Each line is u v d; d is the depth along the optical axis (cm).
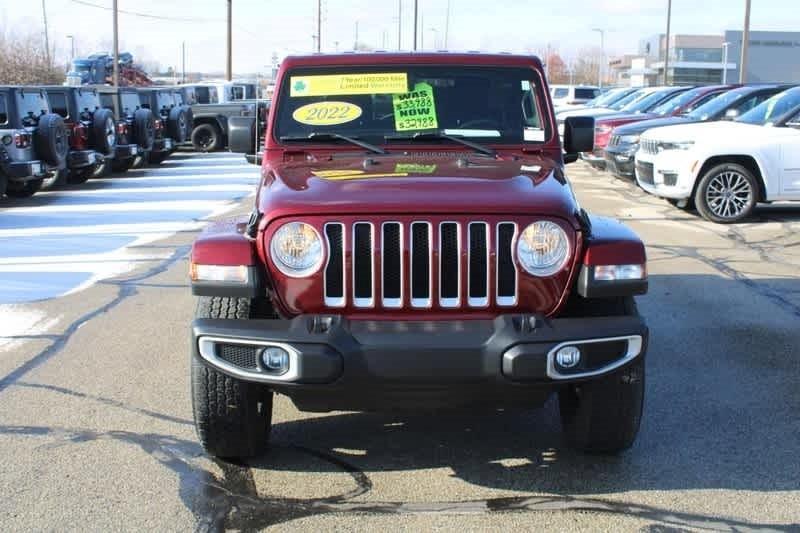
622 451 437
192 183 1734
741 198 1158
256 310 404
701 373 560
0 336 646
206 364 372
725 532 358
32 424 474
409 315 373
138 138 1925
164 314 710
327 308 373
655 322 680
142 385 539
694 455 436
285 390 375
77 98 1620
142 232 1129
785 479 408
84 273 873
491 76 507
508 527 362
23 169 1350
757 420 481
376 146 491
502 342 355
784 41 7662
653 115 1733
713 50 8419
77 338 641
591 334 363
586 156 1720
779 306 729
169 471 417
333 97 503
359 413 497
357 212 368
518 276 372
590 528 361
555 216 374
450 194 379
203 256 375
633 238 384
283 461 430
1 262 929
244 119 547
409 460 433
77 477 409
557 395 504
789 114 1158
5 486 399
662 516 372
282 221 373
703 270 872
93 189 1630
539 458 434
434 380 357
